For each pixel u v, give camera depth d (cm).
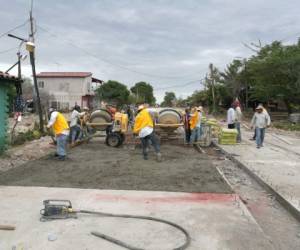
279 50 3647
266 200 734
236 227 547
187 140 1625
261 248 480
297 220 620
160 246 477
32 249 467
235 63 5378
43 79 6256
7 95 1251
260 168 990
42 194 714
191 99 7919
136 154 1294
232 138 1566
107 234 513
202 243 490
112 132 1522
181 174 928
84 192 734
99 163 1087
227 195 723
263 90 3700
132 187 781
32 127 2258
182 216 591
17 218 574
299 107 4044
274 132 2445
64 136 1141
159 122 1639
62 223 553
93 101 6569
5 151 1245
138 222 561
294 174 915
